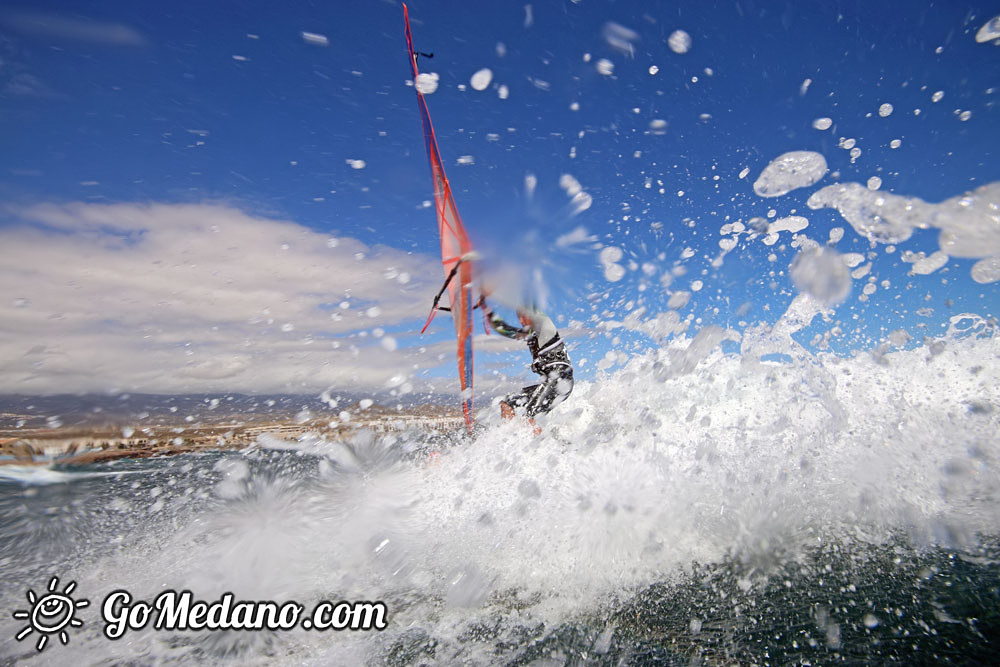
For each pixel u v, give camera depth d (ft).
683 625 5.29
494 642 5.13
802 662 4.47
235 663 4.87
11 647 5.19
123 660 4.95
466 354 15.30
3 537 8.59
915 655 4.44
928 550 6.64
